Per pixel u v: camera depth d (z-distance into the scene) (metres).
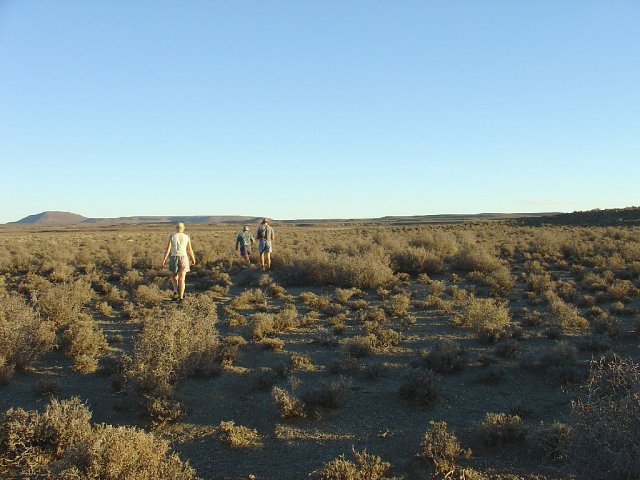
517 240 38.94
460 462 6.05
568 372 8.59
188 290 18.88
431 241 31.19
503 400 7.96
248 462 6.26
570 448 5.14
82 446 5.31
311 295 16.36
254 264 25.67
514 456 6.17
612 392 5.25
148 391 7.89
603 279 17.94
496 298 16.11
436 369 9.23
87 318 13.34
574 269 21.08
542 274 20.89
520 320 13.12
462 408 7.70
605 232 41.88
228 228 132.50
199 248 32.31
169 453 6.46
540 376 8.96
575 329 11.92
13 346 9.41
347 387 8.19
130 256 28.12
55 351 10.73
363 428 7.10
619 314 13.24
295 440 6.80
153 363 8.04
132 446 5.33
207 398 8.20
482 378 8.74
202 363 9.10
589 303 14.59
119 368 9.08
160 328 8.46
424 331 12.26
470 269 22.48
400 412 7.60
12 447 6.06
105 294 18.23
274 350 10.81
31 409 7.78
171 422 7.36
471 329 12.40
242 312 14.80
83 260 28.58
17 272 24.41
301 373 9.35
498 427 6.44
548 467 5.86
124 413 7.70
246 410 7.77
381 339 11.19
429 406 7.71
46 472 5.86
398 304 14.31
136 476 5.17
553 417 7.25
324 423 7.29
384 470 5.88
